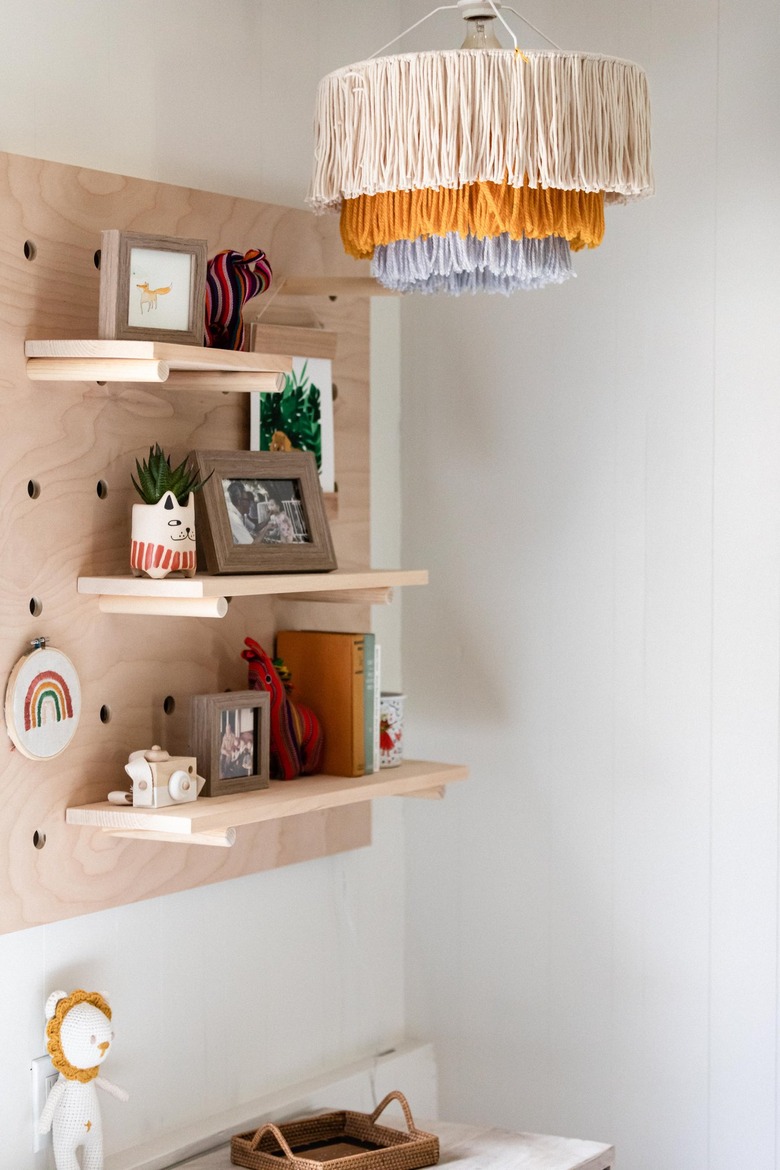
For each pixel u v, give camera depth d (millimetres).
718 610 2129
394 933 2473
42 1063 1771
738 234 2096
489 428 2379
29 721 1701
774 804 2076
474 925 2416
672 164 2152
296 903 2229
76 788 1797
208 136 2039
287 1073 2203
